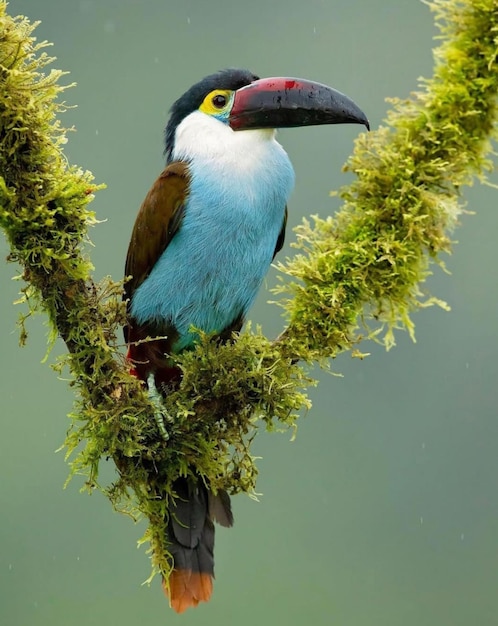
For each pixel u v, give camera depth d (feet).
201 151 37.29
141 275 37.78
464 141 31.50
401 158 31.71
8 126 29.60
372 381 71.77
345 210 32.63
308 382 32.45
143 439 31.86
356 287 32.14
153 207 37.24
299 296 32.50
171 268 37.42
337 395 71.61
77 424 39.22
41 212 30.04
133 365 34.63
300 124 36.55
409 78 76.84
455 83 31.37
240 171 37.01
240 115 37.01
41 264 30.48
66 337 31.48
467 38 31.37
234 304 38.14
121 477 32.22
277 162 37.68
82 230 30.76
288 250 69.82
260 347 32.19
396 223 31.94
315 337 32.40
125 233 72.74
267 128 36.94
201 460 32.27
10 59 29.48
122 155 77.00
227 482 32.68
